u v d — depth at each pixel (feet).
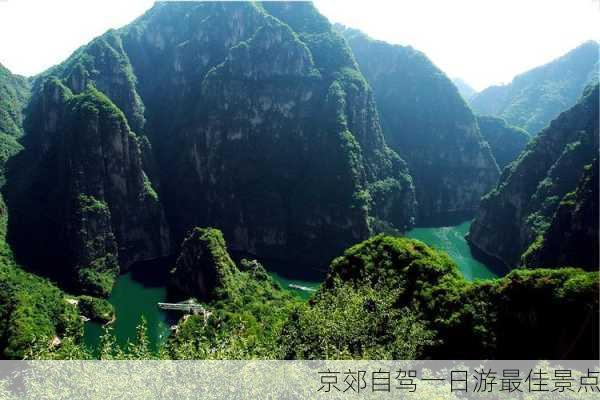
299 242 614.34
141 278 509.76
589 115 554.46
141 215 581.53
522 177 585.63
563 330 150.00
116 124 562.25
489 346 153.17
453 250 595.06
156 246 593.42
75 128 543.80
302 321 144.15
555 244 416.05
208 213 650.43
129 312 399.85
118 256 542.98
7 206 505.25
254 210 633.61
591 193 390.42
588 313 147.23
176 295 429.38
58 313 349.82
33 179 558.15
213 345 134.51
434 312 167.94
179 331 217.97
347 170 610.24
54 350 117.50
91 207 510.17
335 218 597.93
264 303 368.07
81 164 527.81
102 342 129.70
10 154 600.39
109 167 554.46
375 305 147.43
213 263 399.85
